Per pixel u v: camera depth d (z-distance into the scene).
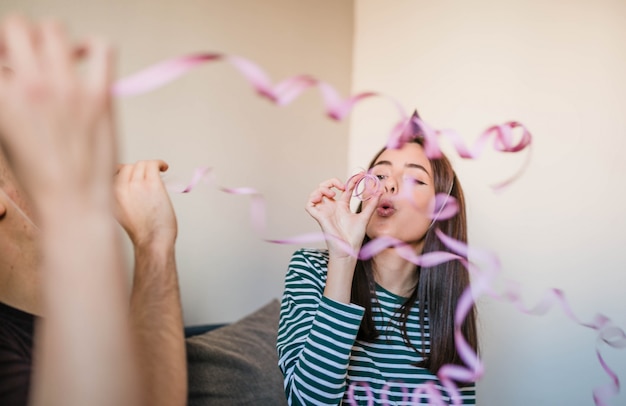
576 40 1.45
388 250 1.18
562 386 1.44
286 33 1.84
